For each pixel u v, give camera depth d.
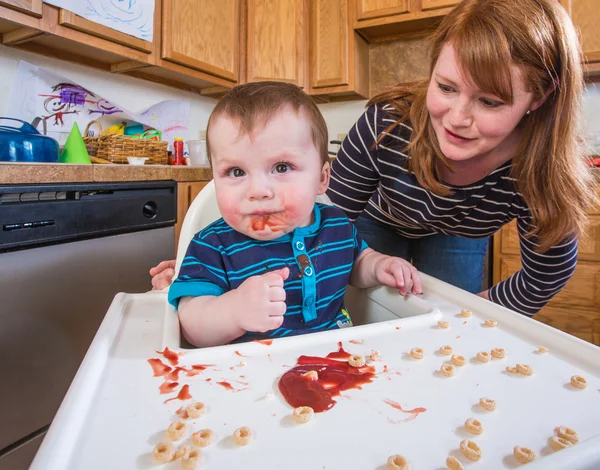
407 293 0.61
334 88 2.60
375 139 0.83
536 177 0.69
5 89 1.61
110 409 0.31
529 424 0.30
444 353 0.41
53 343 1.07
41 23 1.46
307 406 0.32
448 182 0.76
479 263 1.08
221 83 2.34
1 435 0.95
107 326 0.45
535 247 0.78
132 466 0.26
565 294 1.87
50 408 1.07
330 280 0.67
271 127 0.54
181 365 0.38
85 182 1.19
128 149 1.78
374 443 0.28
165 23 1.93
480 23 0.54
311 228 0.67
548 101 0.64
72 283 1.13
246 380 0.36
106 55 1.85
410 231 1.03
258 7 2.48
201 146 2.16
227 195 0.56
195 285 0.56
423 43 2.62
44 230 1.04
